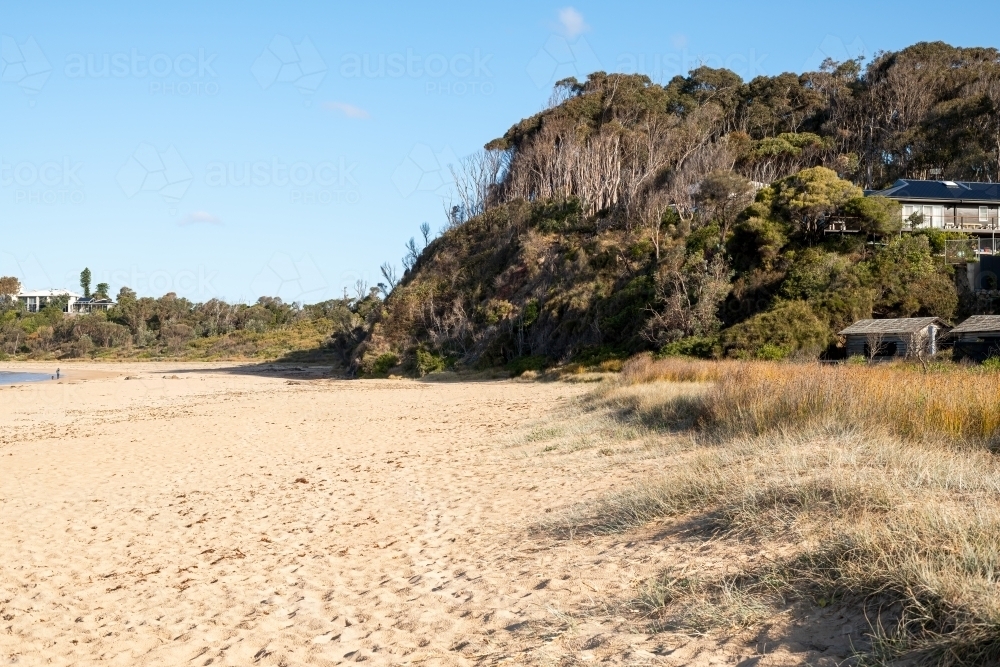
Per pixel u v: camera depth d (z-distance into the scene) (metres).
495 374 51.94
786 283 43.16
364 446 19.31
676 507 8.23
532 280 60.97
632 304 48.78
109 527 11.54
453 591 7.24
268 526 11.03
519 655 5.40
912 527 5.59
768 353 37.28
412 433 21.70
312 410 31.33
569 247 61.97
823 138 74.19
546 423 20.59
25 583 8.92
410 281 74.56
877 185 70.44
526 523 9.51
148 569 9.23
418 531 10.00
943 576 4.73
